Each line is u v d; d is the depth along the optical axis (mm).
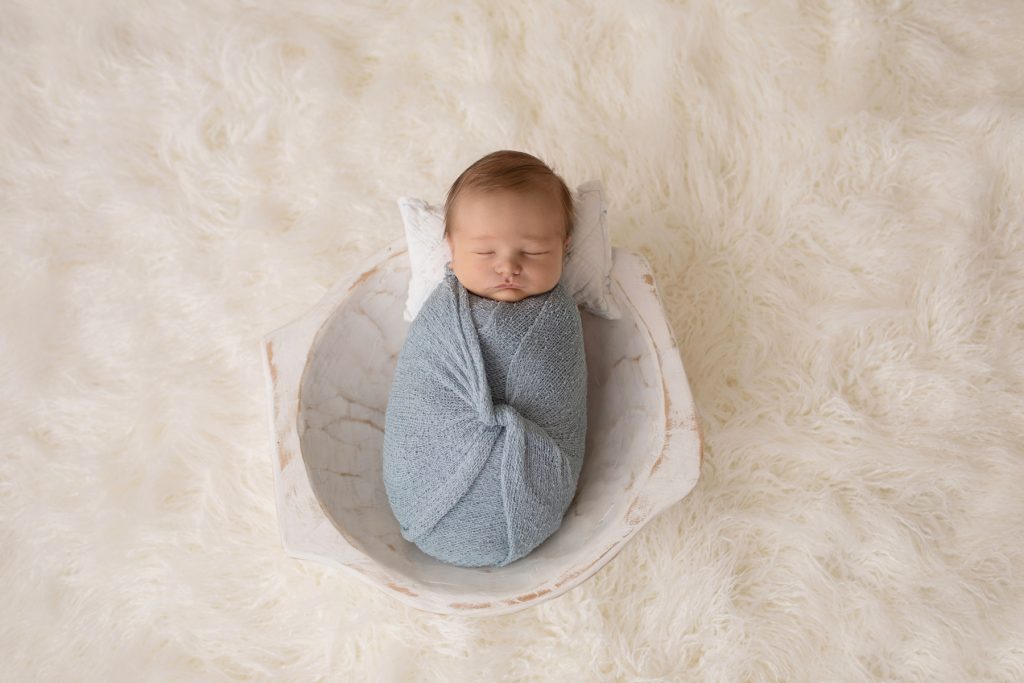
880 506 1457
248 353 1562
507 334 1226
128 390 1563
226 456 1508
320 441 1303
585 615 1382
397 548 1290
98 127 1723
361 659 1390
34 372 1562
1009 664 1368
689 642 1386
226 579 1441
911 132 1678
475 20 1726
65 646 1407
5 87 1741
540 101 1709
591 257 1370
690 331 1579
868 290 1593
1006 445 1505
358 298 1384
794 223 1624
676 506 1448
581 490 1357
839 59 1709
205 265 1628
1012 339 1566
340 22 1770
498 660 1361
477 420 1191
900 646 1381
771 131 1668
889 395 1545
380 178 1671
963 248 1583
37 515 1483
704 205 1642
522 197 1236
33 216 1673
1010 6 1757
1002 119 1644
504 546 1237
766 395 1534
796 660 1379
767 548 1448
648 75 1690
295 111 1712
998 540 1439
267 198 1667
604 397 1410
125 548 1453
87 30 1748
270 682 1387
